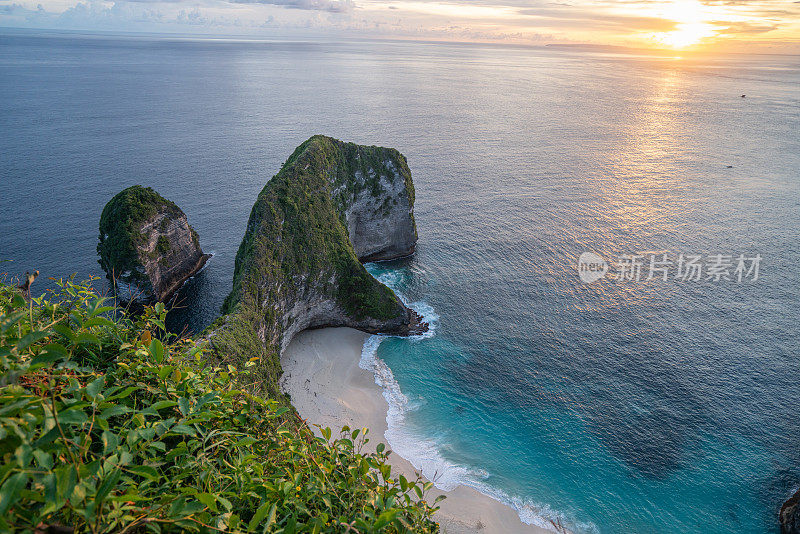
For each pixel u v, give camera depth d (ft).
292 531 20.31
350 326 199.31
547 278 236.02
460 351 185.16
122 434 21.16
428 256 261.65
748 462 138.41
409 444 141.79
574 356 180.86
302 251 187.42
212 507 18.63
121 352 27.73
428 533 24.47
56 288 219.41
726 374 171.22
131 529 17.87
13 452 16.11
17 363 19.42
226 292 235.40
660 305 212.23
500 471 133.69
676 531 120.37
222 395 27.55
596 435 146.41
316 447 27.40
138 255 213.87
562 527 119.55
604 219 306.35
